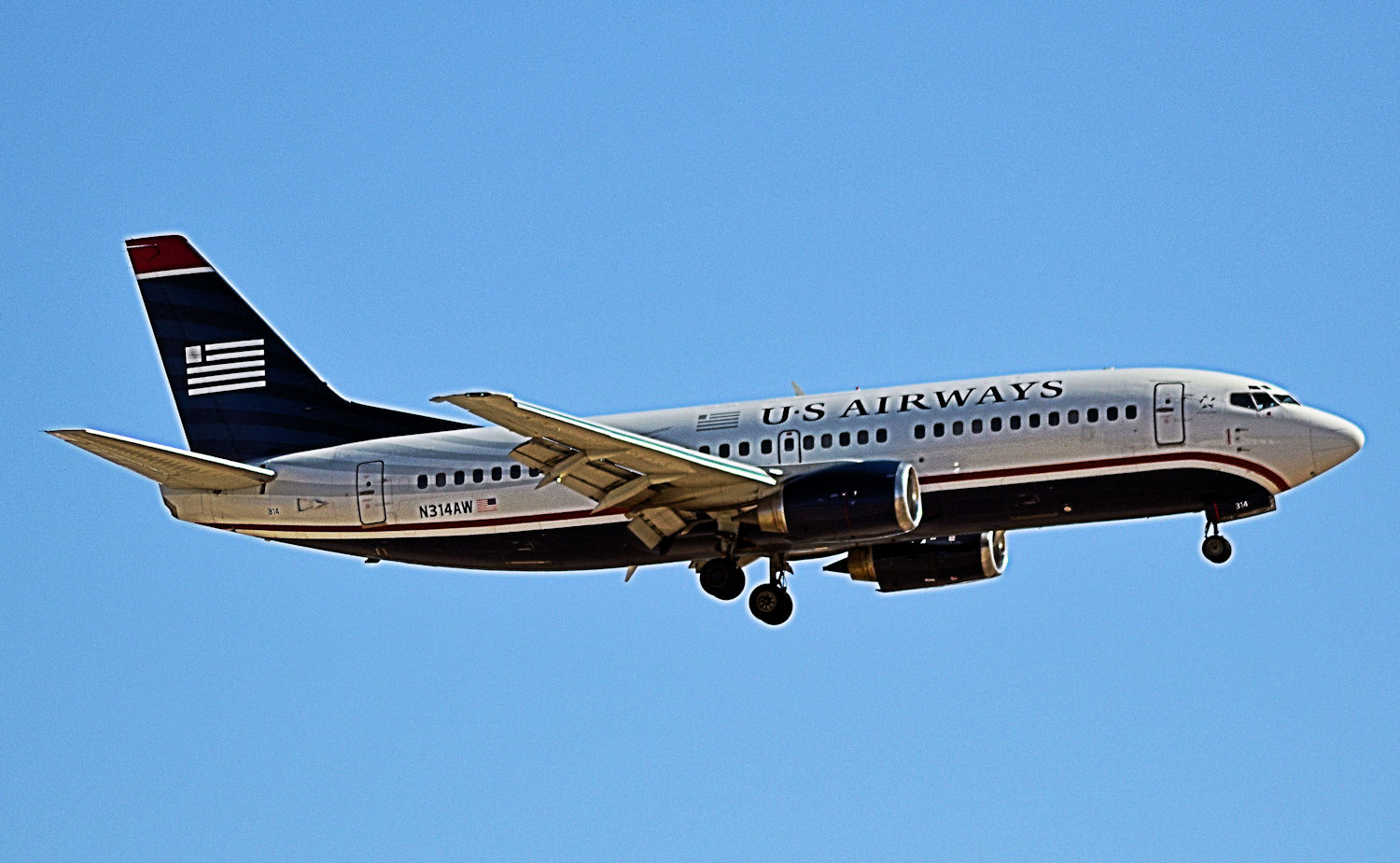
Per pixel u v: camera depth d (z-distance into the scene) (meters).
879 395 131.50
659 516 130.00
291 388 146.25
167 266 149.50
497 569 140.75
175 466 136.38
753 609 136.25
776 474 129.88
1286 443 123.19
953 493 127.19
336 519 140.12
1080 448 125.31
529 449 120.81
